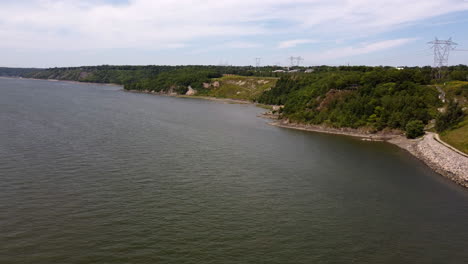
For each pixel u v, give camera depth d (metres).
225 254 32.53
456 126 83.69
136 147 69.31
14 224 35.69
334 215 42.00
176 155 65.06
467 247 35.56
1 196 41.97
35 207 39.69
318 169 60.94
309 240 35.81
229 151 71.00
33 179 48.03
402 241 36.38
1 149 61.81
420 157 72.31
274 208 43.22
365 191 50.72
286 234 36.81
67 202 41.44
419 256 33.62
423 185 54.41
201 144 76.06
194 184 49.97
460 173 57.94
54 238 33.59
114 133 82.25
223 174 55.25
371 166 64.50
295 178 55.25
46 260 30.09
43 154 60.12
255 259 32.00
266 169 59.34
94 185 47.16
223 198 45.47
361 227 39.16
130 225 36.91
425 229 39.22
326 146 82.19
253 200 45.38
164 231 36.09
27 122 91.12
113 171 53.28
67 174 50.81
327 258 32.69
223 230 36.97
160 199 43.91
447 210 44.75
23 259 30.05
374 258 33.03
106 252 31.78
